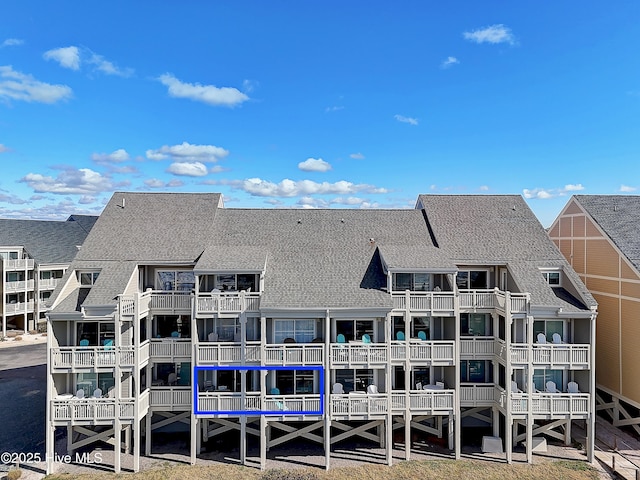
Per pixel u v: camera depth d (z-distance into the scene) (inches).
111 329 954.7
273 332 951.0
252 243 1079.0
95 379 949.2
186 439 1008.9
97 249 1005.2
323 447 965.8
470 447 969.5
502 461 907.4
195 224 1110.4
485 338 970.7
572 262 1258.0
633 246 1059.3
